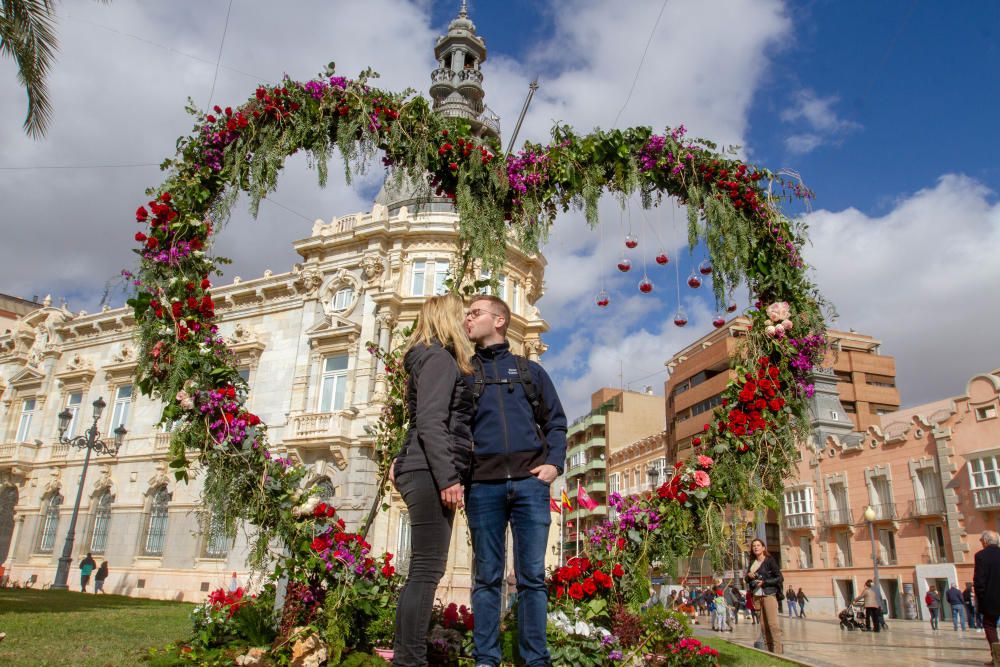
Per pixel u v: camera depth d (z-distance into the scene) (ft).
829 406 128.98
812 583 118.93
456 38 105.09
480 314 13.32
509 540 64.18
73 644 19.95
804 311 23.30
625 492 201.26
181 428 18.37
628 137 23.93
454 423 11.93
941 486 100.01
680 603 20.80
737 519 20.81
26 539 97.04
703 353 164.04
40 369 106.11
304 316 86.58
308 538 16.90
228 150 21.31
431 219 82.58
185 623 31.22
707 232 23.56
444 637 15.69
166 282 19.44
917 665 32.35
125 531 87.40
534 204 22.57
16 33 33.88
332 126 22.17
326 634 15.62
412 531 11.37
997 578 30.25
